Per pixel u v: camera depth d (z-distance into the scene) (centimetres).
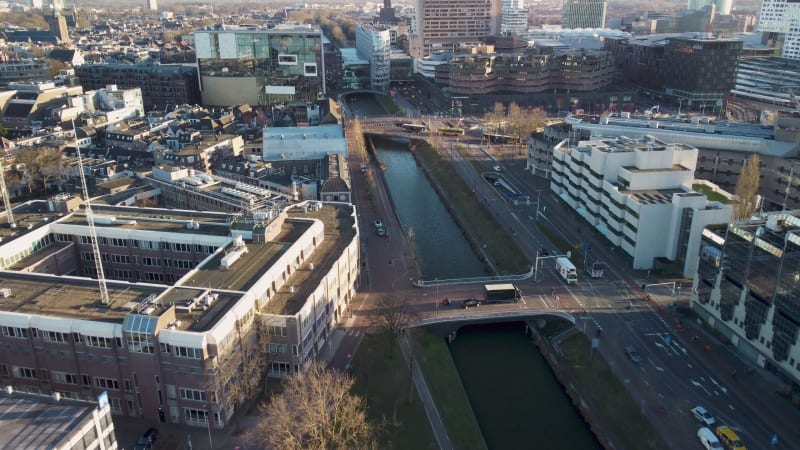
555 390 15375
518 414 14488
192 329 12812
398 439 13125
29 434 9912
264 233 17000
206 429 13150
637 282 19625
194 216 19375
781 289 14250
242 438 12800
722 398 14150
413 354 15712
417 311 17838
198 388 12850
